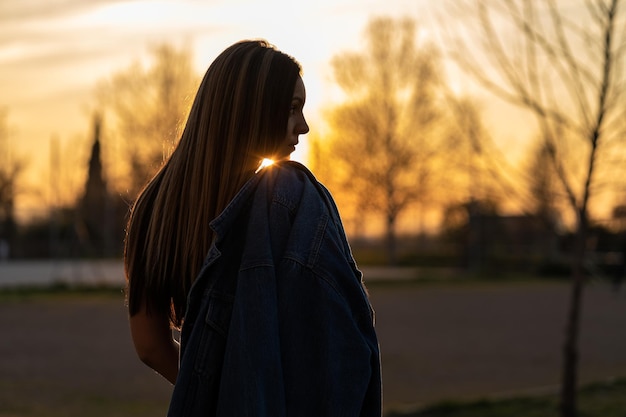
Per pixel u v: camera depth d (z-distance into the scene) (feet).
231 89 7.10
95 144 172.24
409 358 46.57
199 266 6.98
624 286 116.57
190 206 7.04
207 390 6.49
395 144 164.25
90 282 107.04
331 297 6.37
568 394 27.63
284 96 7.14
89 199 171.94
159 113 171.42
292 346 6.31
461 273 142.00
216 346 6.52
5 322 65.31
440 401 31.27
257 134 7.06
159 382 38.17
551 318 71.10
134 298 7.20
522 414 28.86
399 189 164.25
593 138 25.03
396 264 164.25
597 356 47.80
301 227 6.54
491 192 27.73
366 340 6.49
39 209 166.50
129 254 7.29
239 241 6.69
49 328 61.21
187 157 7.18
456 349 50.65
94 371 41.37
